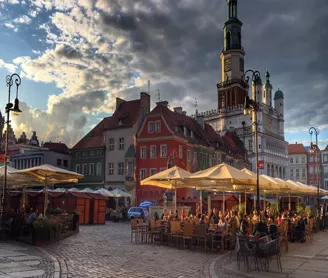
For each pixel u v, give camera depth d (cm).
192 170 5719
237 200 3975
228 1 10594
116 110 6181
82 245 1955
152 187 5306
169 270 1334
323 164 11225
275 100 10312
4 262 1388
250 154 8738
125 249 1848
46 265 1356
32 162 6425
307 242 2378
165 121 5416
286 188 3069
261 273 1322
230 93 9931
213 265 1459
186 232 1920
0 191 3406
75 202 3669
